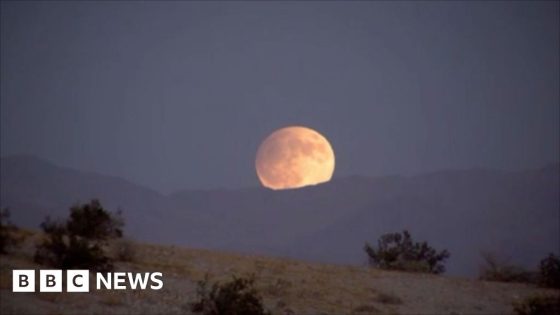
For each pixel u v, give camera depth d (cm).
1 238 7469
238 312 6331
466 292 9244
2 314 4956
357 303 7912
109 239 9606
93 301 5881
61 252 7169
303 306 7350
